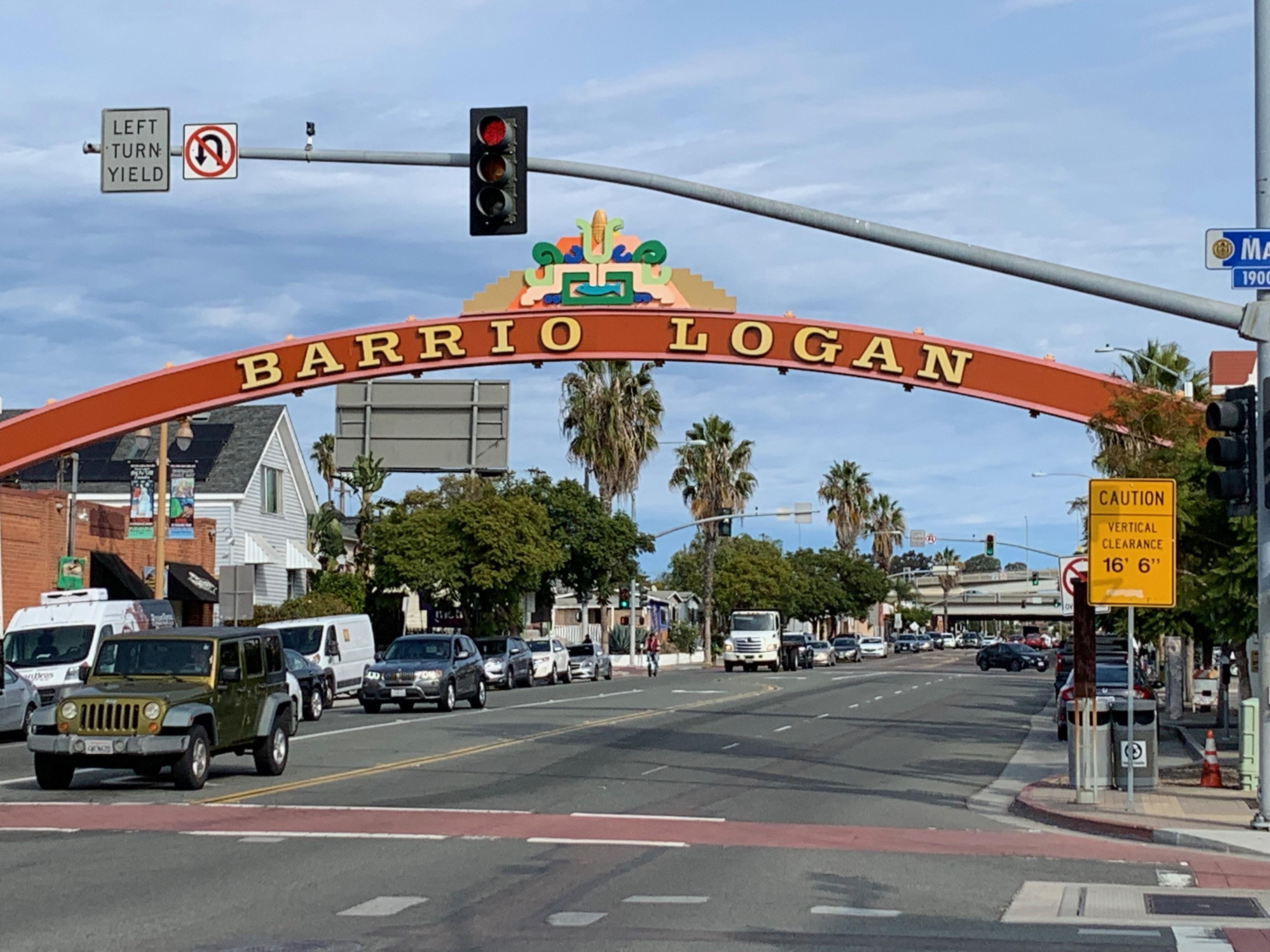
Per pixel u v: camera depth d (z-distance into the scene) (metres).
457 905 10.87
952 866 13.36
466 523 56.28
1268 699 15.90
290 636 38.78
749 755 25.30
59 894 11.16
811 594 114.62
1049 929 10.32
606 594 67.62
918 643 137.62
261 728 20.08
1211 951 9.54
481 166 15.88
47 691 29.81
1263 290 16.22
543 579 66.00
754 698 44.88
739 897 11.38
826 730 32.03
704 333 27.36
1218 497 16.53
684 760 23.95
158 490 37.78
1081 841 15.66
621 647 85.44
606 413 70.50
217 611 50.44
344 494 95.69
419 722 31.84
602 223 27.81
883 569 134.12
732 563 108.06
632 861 13.22
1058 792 19.52
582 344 27.70
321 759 23.03
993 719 37.94
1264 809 15.84
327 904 10.84
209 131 17.34
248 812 16.47
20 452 29.77
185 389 29.41
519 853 13.61
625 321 27.61
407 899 11.10
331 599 52.03
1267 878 13.02
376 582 59.12
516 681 50.72
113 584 43.84
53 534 41.53
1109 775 19.94
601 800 18.20
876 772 23.12
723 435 87.94
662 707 38.47
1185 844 15.28
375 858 13.12
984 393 26.44
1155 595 17.73
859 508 119.25
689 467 88.06
